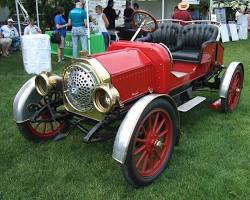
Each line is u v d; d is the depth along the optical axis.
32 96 3.44
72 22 8.52
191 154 3.48
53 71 7.61
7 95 5.58
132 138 2.66
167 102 2.98
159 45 3.45
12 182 2.99
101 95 2.81
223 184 2.95
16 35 10.48
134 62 3.22
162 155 3.11
